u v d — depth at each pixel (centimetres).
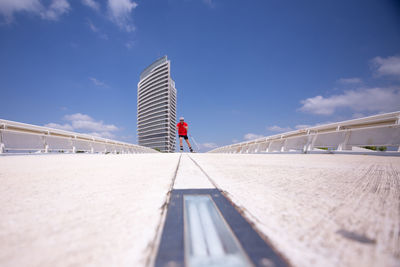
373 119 600
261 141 1376
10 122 674
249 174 201
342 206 93
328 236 61
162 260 49
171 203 97
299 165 301
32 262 48
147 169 242
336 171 227
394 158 464
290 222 72
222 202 97
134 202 99
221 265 48
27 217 79
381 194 116
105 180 166
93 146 1254
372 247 54
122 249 54
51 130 869
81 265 47
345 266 45
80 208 91
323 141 812
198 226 71
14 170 239
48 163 343
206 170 231
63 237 61
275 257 50
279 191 123
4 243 57
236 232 64
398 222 73
